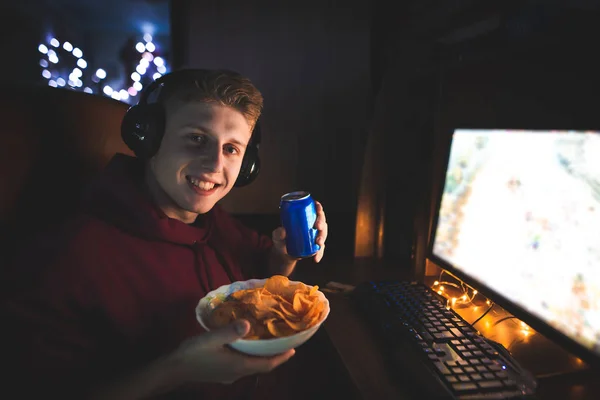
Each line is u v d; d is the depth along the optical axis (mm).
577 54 767
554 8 765
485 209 836
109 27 4883
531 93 887
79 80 4473
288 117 1602
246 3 1530
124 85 4914
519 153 745
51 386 532
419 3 1227
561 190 638
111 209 700
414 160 1214
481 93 1042
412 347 644
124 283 653
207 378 559
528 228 708
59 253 605
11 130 734
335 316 824
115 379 556
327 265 1215
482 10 947
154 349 668
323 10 1552
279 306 567
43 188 773
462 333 673
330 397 784
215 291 658
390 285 890
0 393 518
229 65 1562
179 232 742
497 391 538
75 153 834
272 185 1634
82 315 604
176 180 676
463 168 929
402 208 1249
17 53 3453
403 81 1208
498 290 778
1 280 584
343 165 1639
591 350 560
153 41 5117
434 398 522
